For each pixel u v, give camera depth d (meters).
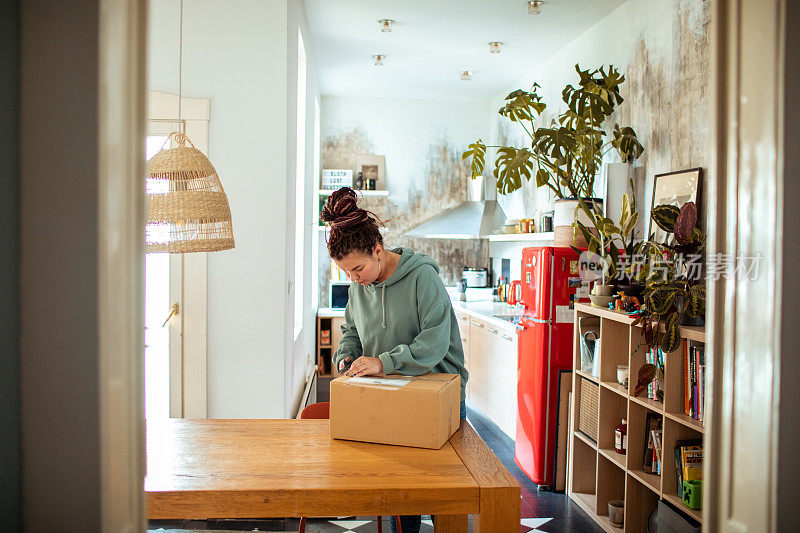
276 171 3.54
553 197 5.02
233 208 3.54
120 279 0.93
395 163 6.91
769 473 1.09
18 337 0.91
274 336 3.56
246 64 3.53
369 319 2.19
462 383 2.19
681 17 3.30
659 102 3.52
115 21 0.91
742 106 1.14
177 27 3.50
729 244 1.16
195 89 3.51
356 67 5.61
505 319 4.71
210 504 1.48
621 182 3.68
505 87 6.29
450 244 7.03
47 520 0.91
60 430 0.91
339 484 1.52
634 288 3.20
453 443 1.84
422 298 2.06
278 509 1.49
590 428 3.44
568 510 3.43
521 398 3.99
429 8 4.13
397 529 2.16
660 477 2.78
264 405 3.57
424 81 6.08
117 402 0.93
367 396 1.83
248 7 3.52
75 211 0.90
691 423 2.47
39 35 0.89
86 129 0.90
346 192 2.06
